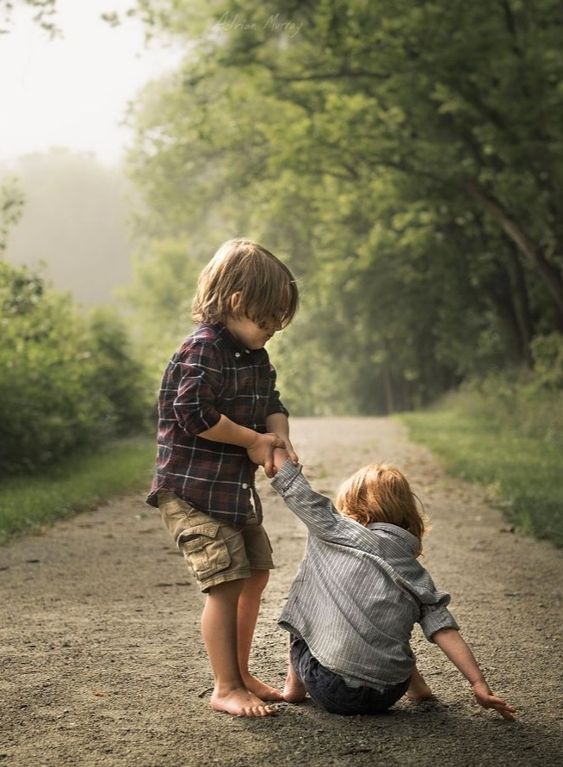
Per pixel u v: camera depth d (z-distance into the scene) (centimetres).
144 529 1177
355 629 514
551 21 2730
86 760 456
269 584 862
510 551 1038
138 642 662
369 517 550
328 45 2730
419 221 3647
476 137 2936
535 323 3944
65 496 1384
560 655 640
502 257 3819
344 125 2952
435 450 2278
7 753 464
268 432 554
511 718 499
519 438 2595
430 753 467
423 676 594
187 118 4734
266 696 546
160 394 543
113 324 2786
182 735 489
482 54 2617
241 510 529
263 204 4831
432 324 5219
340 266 4638
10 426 1725
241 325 538
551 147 2720
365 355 6656
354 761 457
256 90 3197
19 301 2127
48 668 600
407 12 2600
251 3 2903
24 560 966
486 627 713
